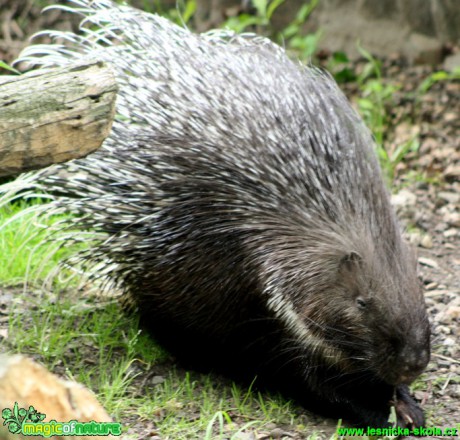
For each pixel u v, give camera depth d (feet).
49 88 16.16
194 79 22.40
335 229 20.58
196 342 22.59
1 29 45.60
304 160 21.11
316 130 21.34
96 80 16.34
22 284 26.03
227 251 21.25
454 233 31.94
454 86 45.55
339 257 20.20
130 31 24.26
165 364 22.75
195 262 21.62
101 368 21.62
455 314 24.99
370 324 19.38
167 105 22.27
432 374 22.09
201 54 22.98
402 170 37.09
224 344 22.09
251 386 21.22
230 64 22.63
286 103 21.77
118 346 23.03
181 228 21.71
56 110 16.11
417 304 19.26
